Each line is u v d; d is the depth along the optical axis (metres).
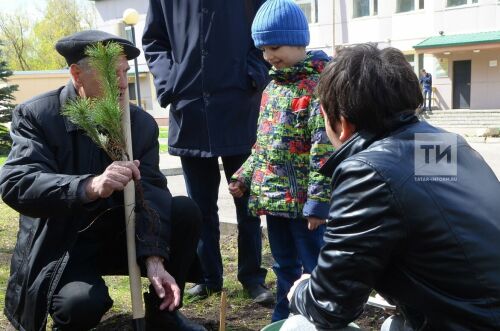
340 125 1.90
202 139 3.37
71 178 2.28
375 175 1.63
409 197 1.59
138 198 2.43
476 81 22.95
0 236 5.02
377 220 1.61
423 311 1.66
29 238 2.54
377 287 1.77
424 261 1.62
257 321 3.13
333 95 1.83
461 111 22.50
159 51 3.55
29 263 2.47
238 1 3.36
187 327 2.67
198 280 2.89
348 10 25.48
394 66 1.77
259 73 3.38
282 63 2.83
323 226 2.86
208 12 3.29
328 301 1.73
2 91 16.33
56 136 2.51
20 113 2.53
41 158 2.43
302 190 2.79
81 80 2.47
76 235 2.48
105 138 2.35
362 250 1.63
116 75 2.33
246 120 3.44
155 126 2.80
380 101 1.74
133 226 2.42
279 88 2.88
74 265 2.51
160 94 3.46
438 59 23.75
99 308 2.37
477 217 1.62
